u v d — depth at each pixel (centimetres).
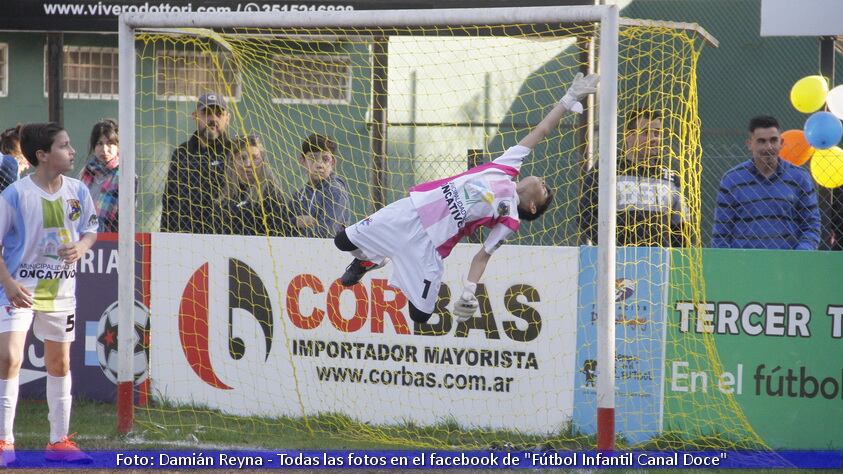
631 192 2384
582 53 2770
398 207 2052
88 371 2759
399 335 2503
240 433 2409
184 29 2584
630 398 2348
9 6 3431
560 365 2398
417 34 2692
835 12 2847
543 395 2412
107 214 2834
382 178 3086
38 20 3428
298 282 2575
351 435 2417
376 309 2516
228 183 2706
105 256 2739
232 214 2695
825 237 2623
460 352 2466
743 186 2433
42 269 2050
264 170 2716
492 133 3575
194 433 2392
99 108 3641
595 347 2367
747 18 4112
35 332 2102
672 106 2353
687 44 2678
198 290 2650
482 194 1989
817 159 2370
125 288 2350
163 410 2622
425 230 2019
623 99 2739
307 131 3203
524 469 2066
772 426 2262
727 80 4141
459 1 3228
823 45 2942
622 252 2347
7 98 3734
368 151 3222
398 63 3488
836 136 2245
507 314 2431
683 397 2314
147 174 3403
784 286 2247
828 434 2231
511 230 1984
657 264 2322
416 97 3516
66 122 3666
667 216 2377
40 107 3741
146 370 2688
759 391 2270
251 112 3148
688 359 2308
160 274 2677
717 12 4128
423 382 2495
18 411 2611
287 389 2595
